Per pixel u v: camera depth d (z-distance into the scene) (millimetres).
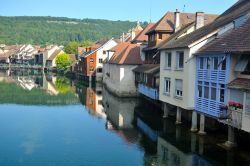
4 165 20953
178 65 29500
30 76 97000
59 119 34781
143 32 61375
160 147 24812
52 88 64125
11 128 30375
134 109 41031
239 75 21688
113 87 55375
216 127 27312
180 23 47188
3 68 142125
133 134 28781
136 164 21234
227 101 22234
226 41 23594
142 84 42812
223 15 33562
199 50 26188
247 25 23312
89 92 58906
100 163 21391
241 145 22781
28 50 166875
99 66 79562
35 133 28688
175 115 34000
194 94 26938
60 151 23734
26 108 41000
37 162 21484
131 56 50188
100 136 27953
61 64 106562
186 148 24016
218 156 21453
